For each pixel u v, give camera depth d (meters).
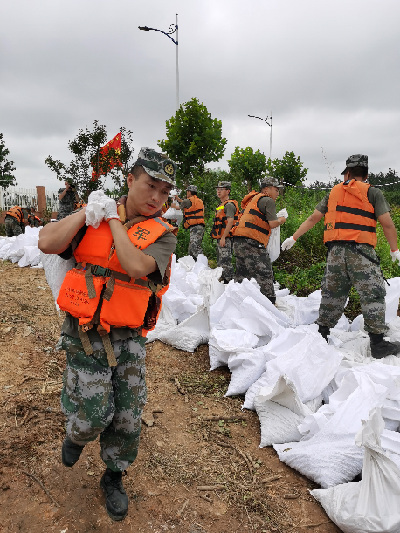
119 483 2.15
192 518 2.21
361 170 3.92
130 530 2.10
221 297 4.44
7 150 33.38
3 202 16.50
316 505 2.35
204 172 12.88
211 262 8.68
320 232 8.00
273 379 3.22
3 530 2.03
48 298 5.68
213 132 12.48
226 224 6.82
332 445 2.54
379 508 2.03
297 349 3.34
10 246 8.41
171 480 2.47
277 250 5.31
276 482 2.52
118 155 13.12
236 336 3.87
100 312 1.82
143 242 1.78
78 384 1.88
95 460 2.54
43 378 3.49
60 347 1.98
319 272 6.68
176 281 5.39
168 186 1.82
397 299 4.27
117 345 1.90
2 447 2.59
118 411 1.97
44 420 2.89
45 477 2.38
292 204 11.11
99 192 1.79
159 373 3.80
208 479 2.51
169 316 4.68
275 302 5.21
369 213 3.77
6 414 2.93
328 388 3.23
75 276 1.84
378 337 3.76
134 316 1.85
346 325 4.59
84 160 13.01
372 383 2.90
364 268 3.74
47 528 2.06
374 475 2.10
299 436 2.82
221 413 3.21
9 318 4.75
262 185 5.23
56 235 1.78
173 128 12.62
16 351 3.94
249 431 3.01
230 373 3.85
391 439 2.48
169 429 2.97
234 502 2.35
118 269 1.82
